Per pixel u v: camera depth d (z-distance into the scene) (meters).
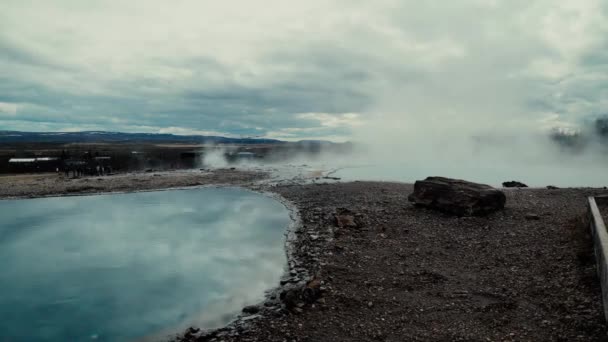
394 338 9.69
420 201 25.41
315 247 18.47
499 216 21.53
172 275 16.59
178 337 10.85
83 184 47.44
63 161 76.12
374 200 29.88
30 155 100.00
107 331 11.62
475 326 10.05
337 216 23.09
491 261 15.09
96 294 14.71
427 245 17.73
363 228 21.16
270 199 35.97
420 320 10.60
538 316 10.25
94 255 19.91
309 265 16.05
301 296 12.25
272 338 9.99
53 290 15.23
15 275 17.03
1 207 34.78
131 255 19.77
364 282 13.62
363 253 16.94
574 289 11.47
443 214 23.30
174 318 12.33
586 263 13.12
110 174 59.91
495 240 17.62
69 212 31.89
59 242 22.64
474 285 12.87
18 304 13.91
